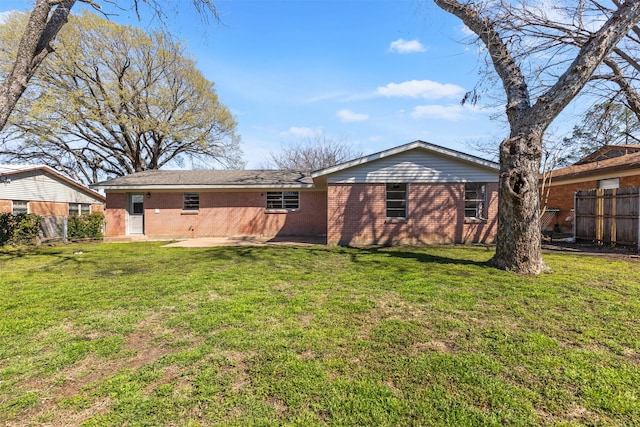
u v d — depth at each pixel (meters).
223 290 5.36
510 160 6.53
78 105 19.03
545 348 3.12
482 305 4.43
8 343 3.36
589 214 11.02
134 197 15.95
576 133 10.62
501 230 6.83
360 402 2.29
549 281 5.69
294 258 8.66
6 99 5.93
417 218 11.74
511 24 6.98
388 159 11.75
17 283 6.02
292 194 15.79
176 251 10.48
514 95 6.72
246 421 2.11
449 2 7.33
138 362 2.95
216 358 2.98
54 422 2.13
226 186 14.90
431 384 2.52
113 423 2.10
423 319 3.93
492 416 2.14
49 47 6.49
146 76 21.84
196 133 25.12
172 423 2.10
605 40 5.65
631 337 3.35
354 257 8.69
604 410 2.21
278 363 2.87
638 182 11.42
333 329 3.63
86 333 3.62
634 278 5.84
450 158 11.66
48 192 18.48
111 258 9.09
